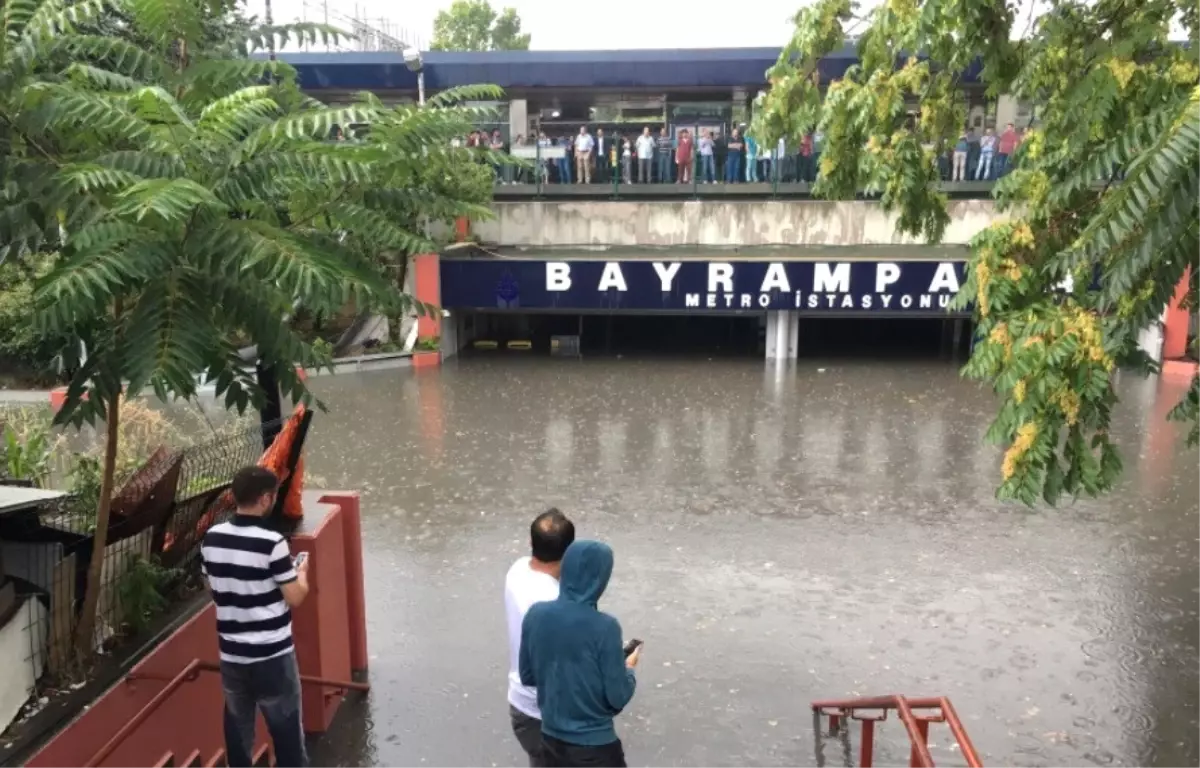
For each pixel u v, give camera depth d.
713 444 15.20
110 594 5.24
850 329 25.69
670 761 6.56
